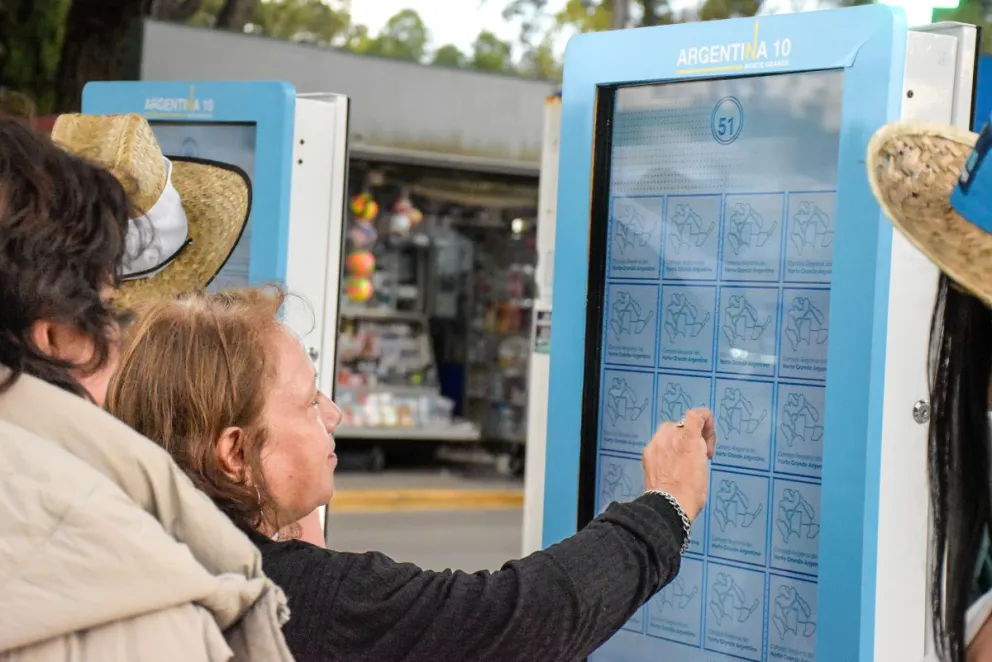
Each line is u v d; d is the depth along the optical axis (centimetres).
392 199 1064
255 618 115
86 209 121
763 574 252
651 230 268
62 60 782
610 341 275
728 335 256
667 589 268
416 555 768
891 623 233
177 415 157
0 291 115
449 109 908
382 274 1112
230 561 117
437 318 1142
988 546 241
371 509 935
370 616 149
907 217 206
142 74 773
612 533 161
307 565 154
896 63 220
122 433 116
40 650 102
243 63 813
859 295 224
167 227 321
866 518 224
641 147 269
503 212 1091
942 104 232
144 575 104
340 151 364
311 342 363
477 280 1134
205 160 362
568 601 151
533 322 402
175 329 161
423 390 1091
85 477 107
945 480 236
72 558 102
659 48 256
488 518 916
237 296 171
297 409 166
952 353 232
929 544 237
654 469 183
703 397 260
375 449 1080
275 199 344
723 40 245
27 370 118
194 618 107
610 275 274
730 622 257
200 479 156
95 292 122
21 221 116
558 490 276
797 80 243
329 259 364
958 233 204
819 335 241
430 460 1140
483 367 1130
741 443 255
